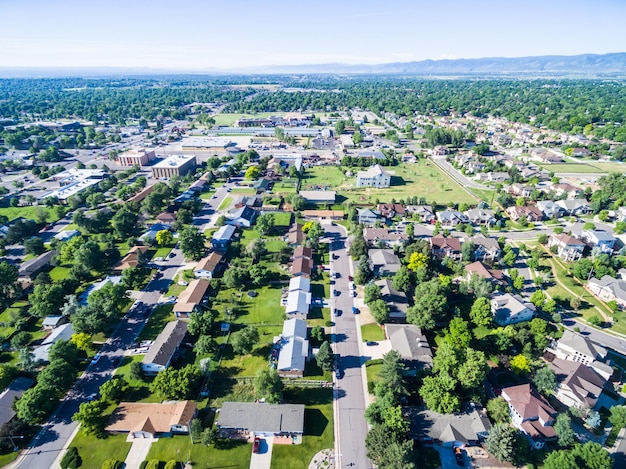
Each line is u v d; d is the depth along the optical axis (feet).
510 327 315.17
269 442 239.30
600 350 302.04
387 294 367.45
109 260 455.22
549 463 214.69
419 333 319.68
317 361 293.84
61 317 345.51
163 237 481.87
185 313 354.74
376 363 299.99
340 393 276.82
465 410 253.65
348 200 647.97
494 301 361.92
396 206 592.19
